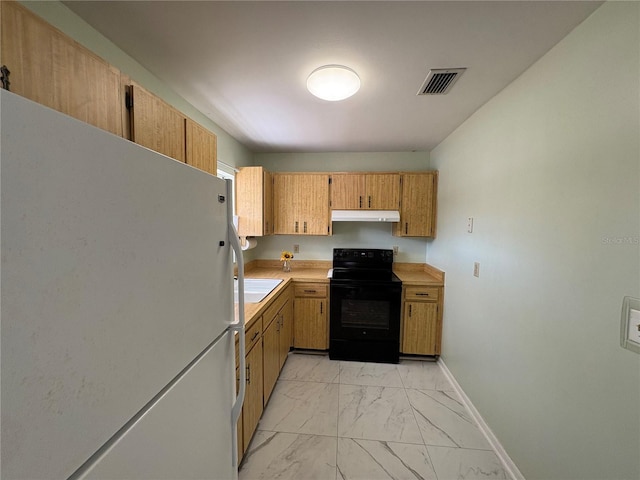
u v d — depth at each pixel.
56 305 0.37
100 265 0.43
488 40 1.20
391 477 1.42
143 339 0.53
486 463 1.52
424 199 2.84
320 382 2.27
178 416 0.64
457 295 2.24
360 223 3.19
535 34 1.15
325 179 2.90
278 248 3.26
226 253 0.91
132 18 1.09
